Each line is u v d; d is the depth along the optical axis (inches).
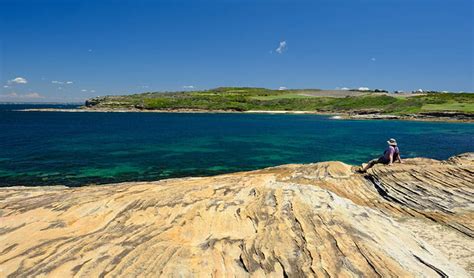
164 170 1216.2
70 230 369.4
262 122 3897.6
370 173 666.2
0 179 1049.5
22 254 309.1
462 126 3174.2
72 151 1606.8
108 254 307.1
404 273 302.8
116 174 1141.1
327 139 2204.7
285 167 813.2
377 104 5664.4
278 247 324.5
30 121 3914.9
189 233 361.7
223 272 288.0
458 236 448.8
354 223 390.6
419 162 740.7
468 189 553.9
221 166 1301.7
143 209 416.5
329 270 292.5
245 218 394.9
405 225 483.2
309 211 409.4
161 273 280.1
